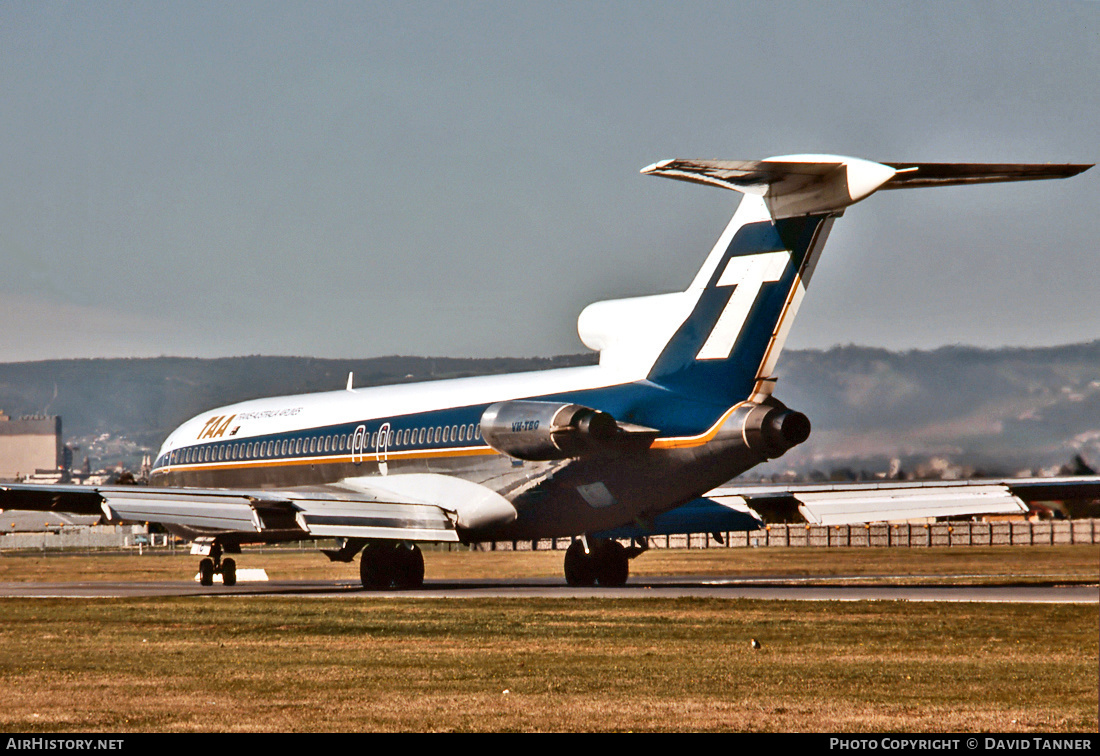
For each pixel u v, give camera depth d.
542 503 112.19
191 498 110.62
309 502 111.31
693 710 44.84
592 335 109.69
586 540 115.50
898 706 45.59
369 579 123.00
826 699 47.28
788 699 47.31
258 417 146.75
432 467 122.12
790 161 84.88
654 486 103.38
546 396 111.75
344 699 47.62
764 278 96.06
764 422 95.69
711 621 76.81
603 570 121.31
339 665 57.97
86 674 55.66
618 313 107.94
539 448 104.25
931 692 48.94
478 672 55.16
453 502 118.19
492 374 123.19
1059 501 118.88
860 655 60.53
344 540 123.12
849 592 101.31
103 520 115.44
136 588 133.62
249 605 95.56
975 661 58.06
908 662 57.88
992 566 156.38
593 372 109.06
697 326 100.94
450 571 167.12
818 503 118.75
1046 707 45.31
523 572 163.12
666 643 65.94
